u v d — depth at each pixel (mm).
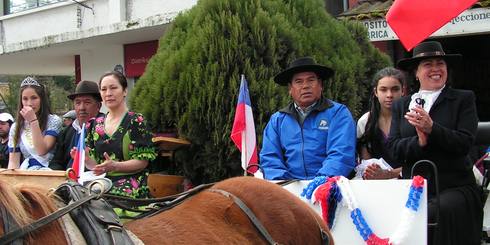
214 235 2480
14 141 5371
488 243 5309
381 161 4445
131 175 4359
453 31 7684
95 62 12820
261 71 5688
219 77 5613
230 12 5852
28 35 13773
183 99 5773
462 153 4043
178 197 2877
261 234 2688
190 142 5750
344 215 3750
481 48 10195
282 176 4363
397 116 4398
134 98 6285
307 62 4453
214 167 5684
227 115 5602
